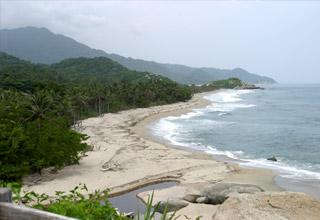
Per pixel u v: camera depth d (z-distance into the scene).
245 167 43.88
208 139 65.44
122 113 104.62
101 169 42.53
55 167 40.41
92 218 6.94
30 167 37.44
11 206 5.12
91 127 78.81
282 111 116.94
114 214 7.30
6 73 107.94
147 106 123.31
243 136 68.44
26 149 36.75
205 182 36.94
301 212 21.94
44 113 60.22
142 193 33.94
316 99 178.50
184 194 31.84
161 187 36.84
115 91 116.00
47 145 38.91
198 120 93.81
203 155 50.84
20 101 63.19
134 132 73.56
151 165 44.53
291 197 23.44
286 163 46.31
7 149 34.97
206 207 28.50
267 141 62.94
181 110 119.38
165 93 139.25
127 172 41.50
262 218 21.25
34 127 41.19
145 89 127.69
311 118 97.00
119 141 61.59
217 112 114.06
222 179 38.03
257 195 24.08
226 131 74.69
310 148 56.16
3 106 51.00
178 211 27.97
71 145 41.75
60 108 73.69
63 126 47.72
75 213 6.85
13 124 40.81
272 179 38.16
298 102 158.25
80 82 144.50
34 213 4.97
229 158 49.53
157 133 72.56
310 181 37.44
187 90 157.25
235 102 158.25
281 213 21.78
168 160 47.03
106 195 9.16
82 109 95.81
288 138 65.62
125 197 33.84
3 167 34.12
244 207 22.72
